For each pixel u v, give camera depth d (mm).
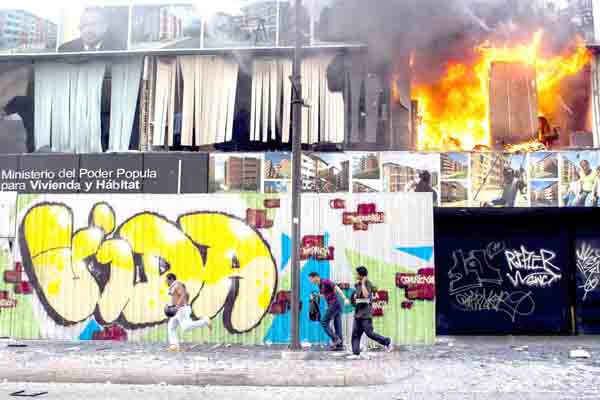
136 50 14492
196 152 13844
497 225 13500
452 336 12977
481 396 7273
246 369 8641
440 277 13445
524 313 13258
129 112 14633
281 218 11484
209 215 11586
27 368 8641
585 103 14023
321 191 13570
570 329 13211
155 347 10867
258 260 11445
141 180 13742
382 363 9312
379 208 11344
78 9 14695
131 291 11594
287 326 11281
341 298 10922
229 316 11367
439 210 13180
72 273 11750
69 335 11641
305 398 7324
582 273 13289
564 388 7688
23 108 14930
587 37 13727
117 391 7805
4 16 14758
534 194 13055
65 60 14898
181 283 10711
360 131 14031
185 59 14680
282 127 14297
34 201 11938
